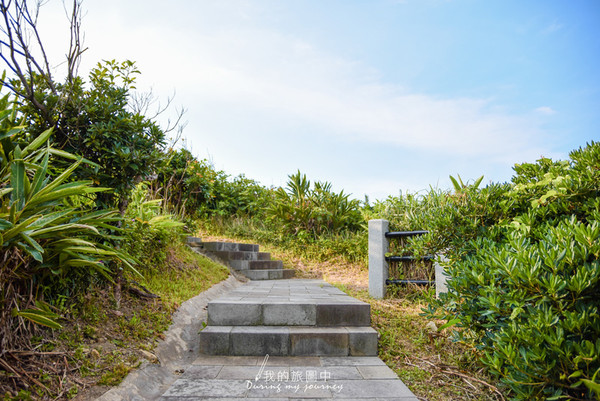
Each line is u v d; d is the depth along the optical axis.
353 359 2.95
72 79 2.84
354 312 3.36
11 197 2.10
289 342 3.04
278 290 4.75
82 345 2.36
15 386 1.86
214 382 2.45
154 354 2.67
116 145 2.96
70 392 1.95
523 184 3.31
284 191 8.58
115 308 3.01
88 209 2.91
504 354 1.92
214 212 9.20
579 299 1.85
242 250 7.11
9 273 2.03
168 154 3.68
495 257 2.19
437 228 3.40
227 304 3.35
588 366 1.64
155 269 4.17
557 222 2.73
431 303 2.80
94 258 2.52
